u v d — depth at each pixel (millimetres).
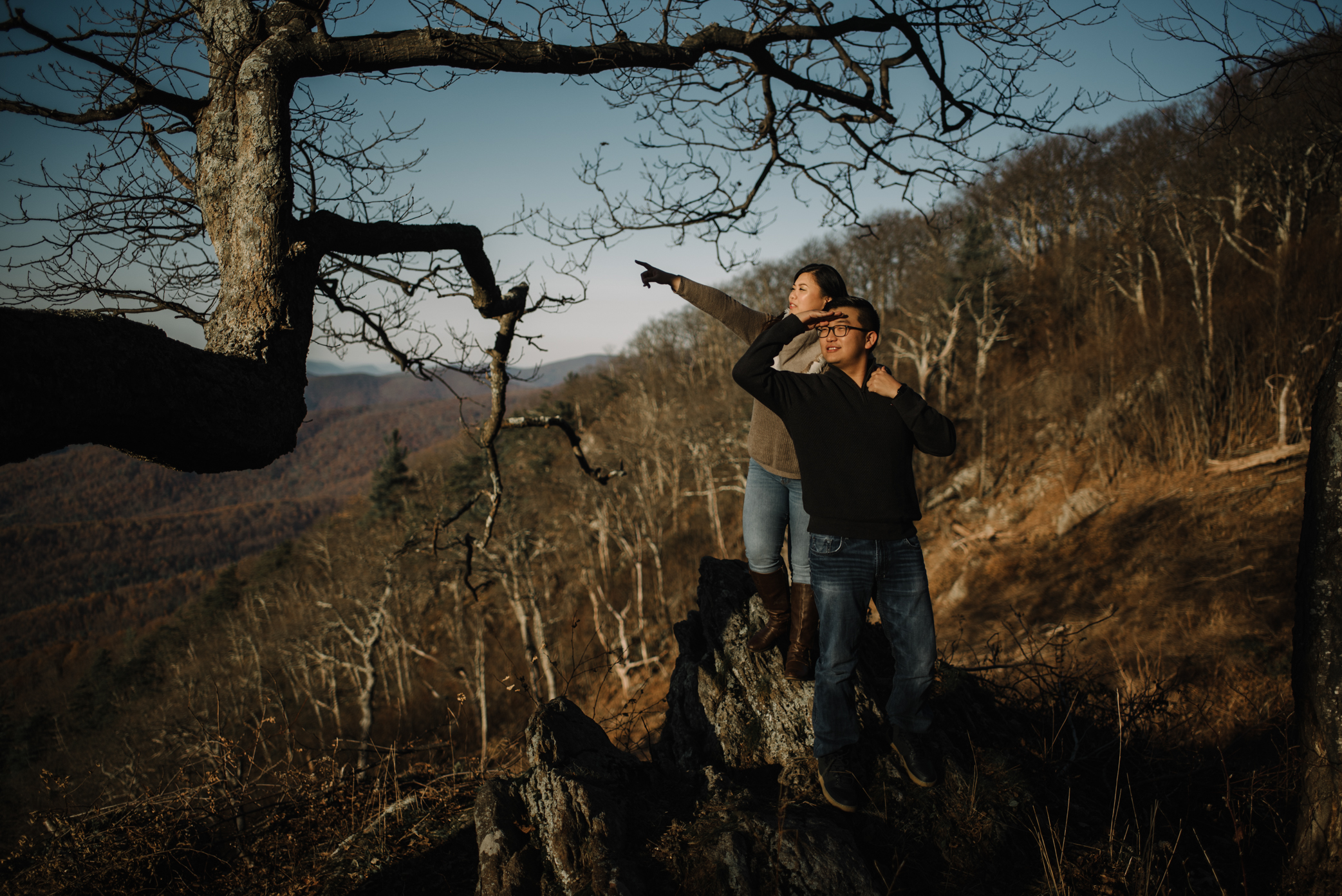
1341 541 2250
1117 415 32312
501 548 26656
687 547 39125
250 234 2457
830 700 2688
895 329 44969
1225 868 2615
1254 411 28672
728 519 40469
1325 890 2201
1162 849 2641
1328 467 2291
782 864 2340
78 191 3322
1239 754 4176
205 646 44531
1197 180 33312
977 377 41375
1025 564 27375
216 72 2588
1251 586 18312
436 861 3105
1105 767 3211
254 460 2324
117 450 2062
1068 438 34000
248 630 38781
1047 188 48219
